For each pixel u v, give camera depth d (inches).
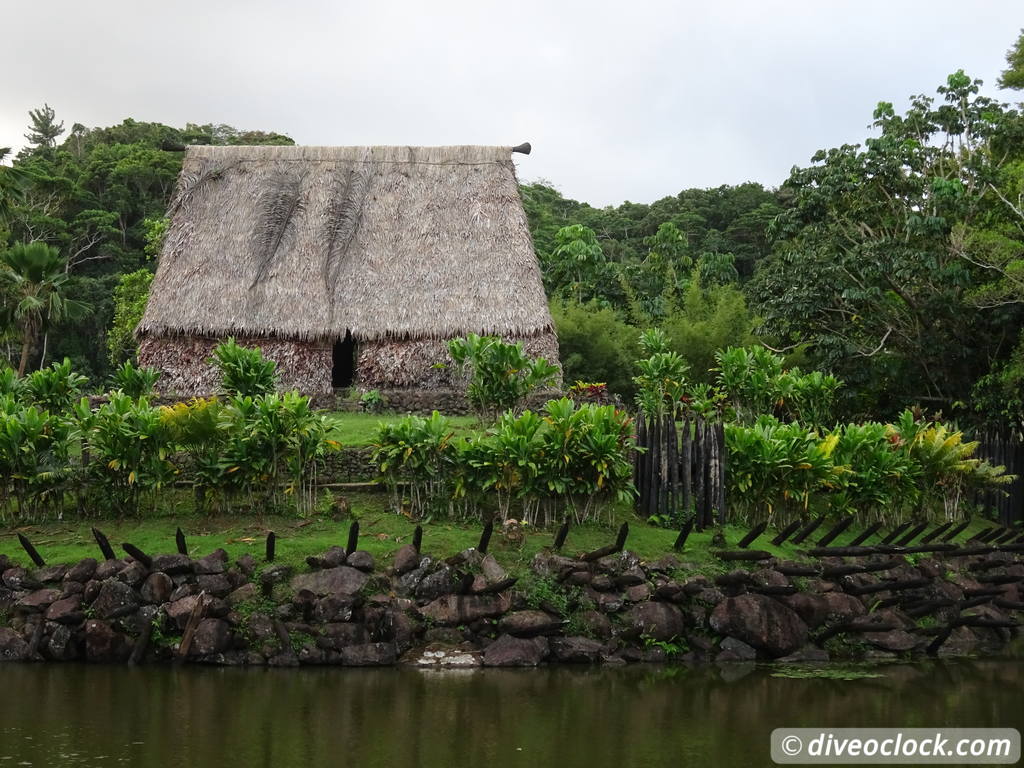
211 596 398.6
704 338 953.5
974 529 593.3
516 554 437.7
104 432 455.8
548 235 1883.6
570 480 461.1
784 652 428.1
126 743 286.7
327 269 747.4
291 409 463.8
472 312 727.1
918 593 477.7
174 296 728.3
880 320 785.6
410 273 748.0
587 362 1011.3
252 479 462.9
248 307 721.0
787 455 496.1
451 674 383.9
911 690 373.4
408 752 284.5
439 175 816.3
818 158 823.1
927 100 845.8
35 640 395.2
